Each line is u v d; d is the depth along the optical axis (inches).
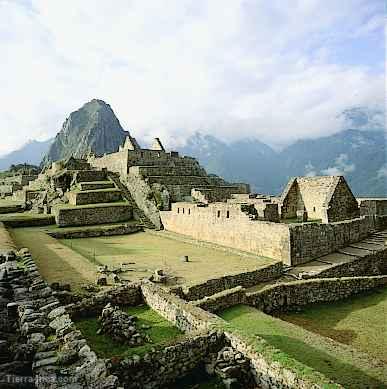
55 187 2335.1
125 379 353.7
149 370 370.9
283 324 540.4
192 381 394.0
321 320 649.0
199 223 1496.1
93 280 789.2
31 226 1815.9
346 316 663.8
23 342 390.9
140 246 1375.5
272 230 1059.9
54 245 1245.1
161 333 482.6
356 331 595.8
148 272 940.0
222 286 752.3
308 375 336.5
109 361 355.6
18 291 565.9
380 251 1016.9
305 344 471.5
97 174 2377.0
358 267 960.3
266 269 850.8
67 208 1835.6
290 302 699.4
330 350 455.2
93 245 1401.3
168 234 1635.1
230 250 1225.4
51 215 1947.6
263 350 385.7
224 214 1322.6
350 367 414.3
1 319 470.6
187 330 480.7
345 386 374.9
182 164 2655.0
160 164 2524.6
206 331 431.8
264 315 578.6
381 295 772.6
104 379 309.9
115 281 797.2
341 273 920.9
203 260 1097.4
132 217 1985.7
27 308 475.5
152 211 1920.5
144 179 2162.9
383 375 397.7
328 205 1214.3
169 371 384.2
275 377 360.8
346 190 1275.8
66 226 1800.0
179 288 674.8
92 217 1868.8
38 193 2464.3
